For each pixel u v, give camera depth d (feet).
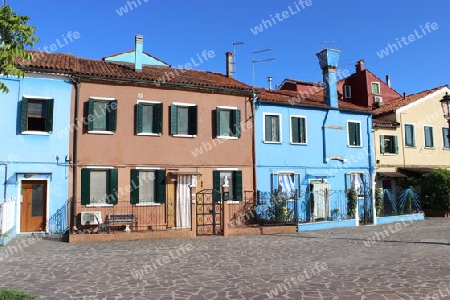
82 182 56.34
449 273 31.12
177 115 63.72
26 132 54.13
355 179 79.87
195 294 25.76
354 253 40.98
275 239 52.08
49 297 25.02
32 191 54.70
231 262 36.52
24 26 21.13
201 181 64.34
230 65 83.97
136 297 25.07
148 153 60.90
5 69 21.70
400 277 29.89
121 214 57.11
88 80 58.13
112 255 40.14
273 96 75.77
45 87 55.77
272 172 70.69
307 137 75.25
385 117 92.27
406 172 88.74
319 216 72.08
